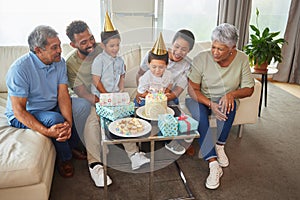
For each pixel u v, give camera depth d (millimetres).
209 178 1734
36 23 3143
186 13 3520
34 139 1481
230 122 1879
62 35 3221
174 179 1807
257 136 2377
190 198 1638
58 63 1733
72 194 1657
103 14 3260
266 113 2846
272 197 1663
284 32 3768
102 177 1698
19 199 1359
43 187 1370
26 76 1597
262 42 2668
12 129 1606
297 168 1945
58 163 1859
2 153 1347
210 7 3533
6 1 3000
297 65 3715
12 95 1572
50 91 1718
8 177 1287
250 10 3406
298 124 2613
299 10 3502
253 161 2016
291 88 3625
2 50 2207
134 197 1649
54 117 1616
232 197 1658
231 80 1933
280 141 2303
